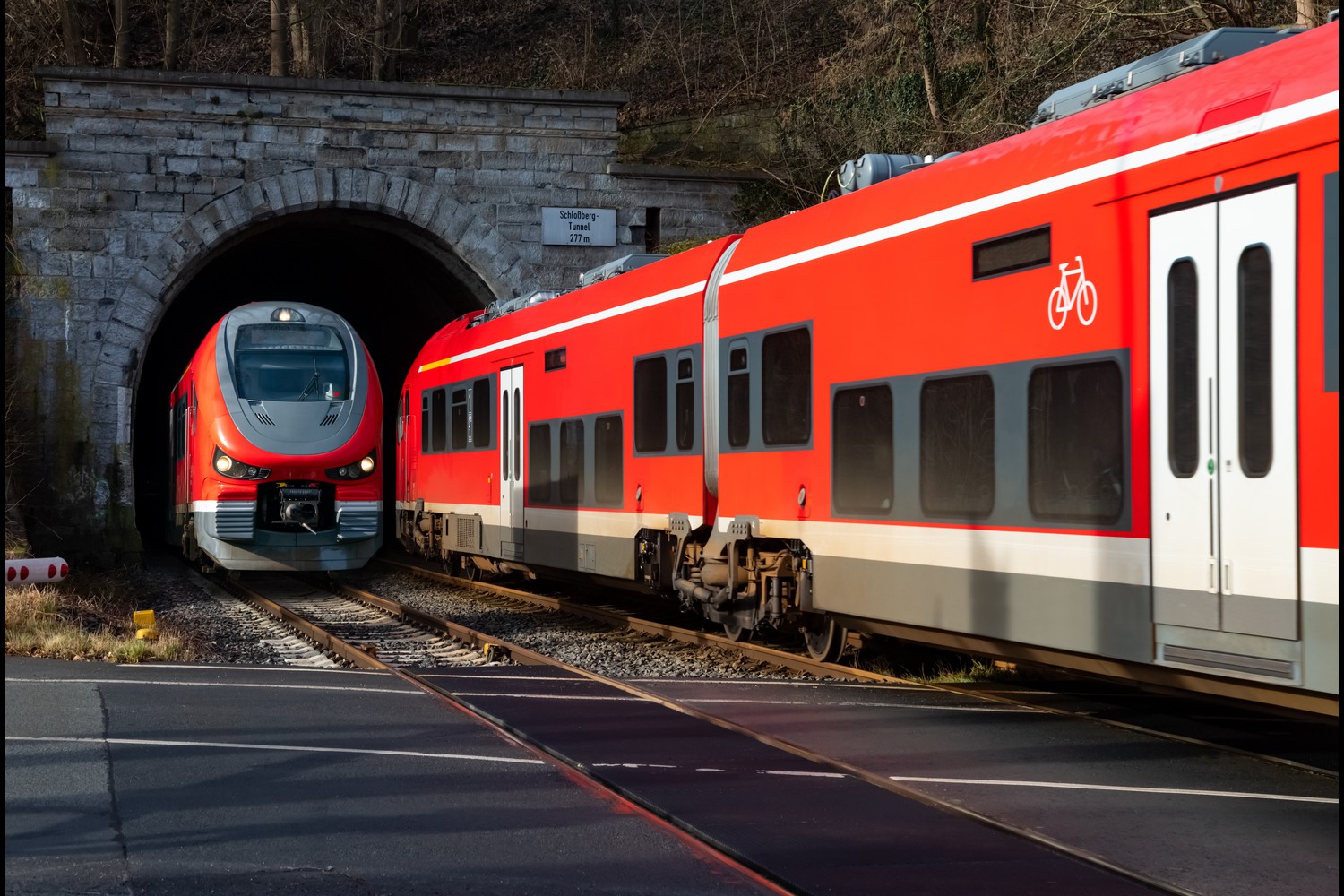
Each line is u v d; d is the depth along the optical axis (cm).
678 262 1420
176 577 2523
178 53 3534
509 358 1991
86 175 2717
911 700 1005
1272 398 679
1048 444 840
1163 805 676
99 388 2722
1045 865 573
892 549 1005
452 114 2880
